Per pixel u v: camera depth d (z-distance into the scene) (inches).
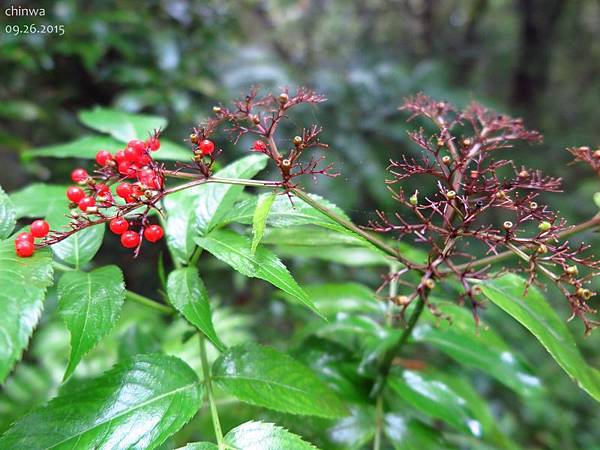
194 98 19.8
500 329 19.9
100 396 4.8
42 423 4.6
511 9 44.6
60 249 5.7
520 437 18.2
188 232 5.8
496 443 8.6
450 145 6.1
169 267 20.5
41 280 4.4
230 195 5.9
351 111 23.6
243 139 18.6
